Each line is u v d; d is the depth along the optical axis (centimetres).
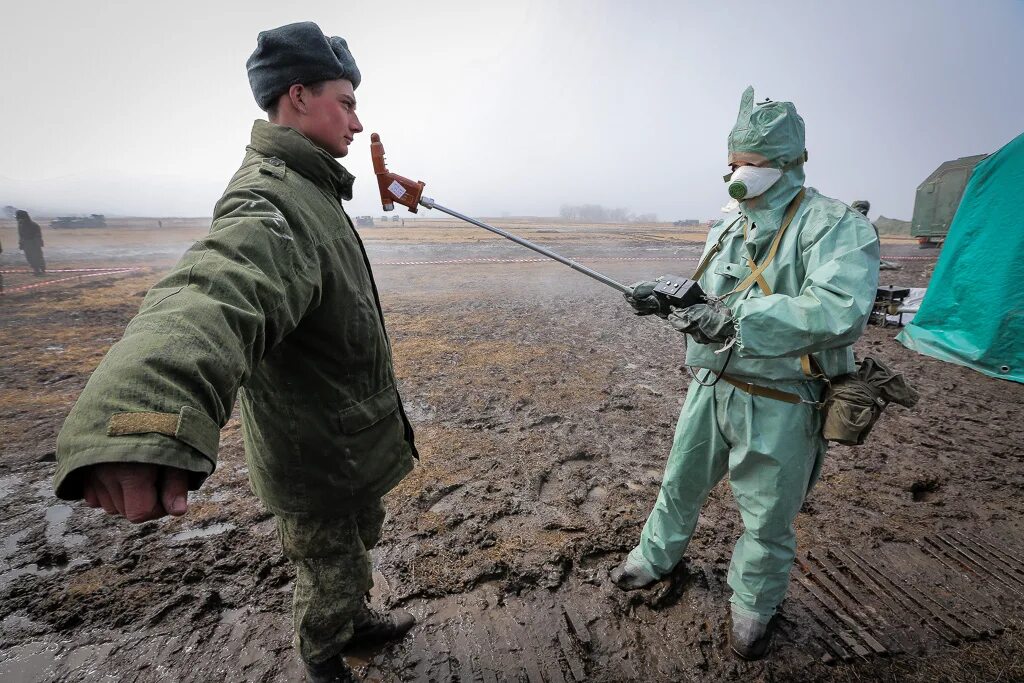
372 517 179
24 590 228
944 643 208
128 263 1450
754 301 158
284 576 237
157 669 191
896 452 364
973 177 564
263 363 130
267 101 141
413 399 454
